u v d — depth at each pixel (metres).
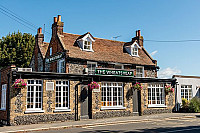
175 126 14.41
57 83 17.56
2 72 18.09
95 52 23.77
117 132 12.27
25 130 13.49
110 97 20.08
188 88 25.78
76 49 22.67
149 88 22.62
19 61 33.47
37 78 16.66
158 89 23.16
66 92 17.91
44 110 16.66
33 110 16.31
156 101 22.81
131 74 20.72
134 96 21.75
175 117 19.66
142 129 13.21
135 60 25.88
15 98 15.77
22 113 15.88
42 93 16.81
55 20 24.44
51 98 17.08
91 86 18.55
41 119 16.48
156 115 21.22
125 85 20.83
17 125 15.60
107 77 19.91
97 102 19.17
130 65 24.80
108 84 20.11
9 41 33.78
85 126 15.52
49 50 25.41
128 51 27.09
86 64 21.92
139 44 29.47
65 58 21.06
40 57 27.47
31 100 16.45
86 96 19.09
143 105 21.80
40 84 16.84
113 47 26.39
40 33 28.83
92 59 22.17
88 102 19.20
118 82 20.50
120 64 24.03
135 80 21.59
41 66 26.91
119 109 20.23
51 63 24.38
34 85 16.61
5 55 32.75
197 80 26.48
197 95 26.39
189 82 25.69
